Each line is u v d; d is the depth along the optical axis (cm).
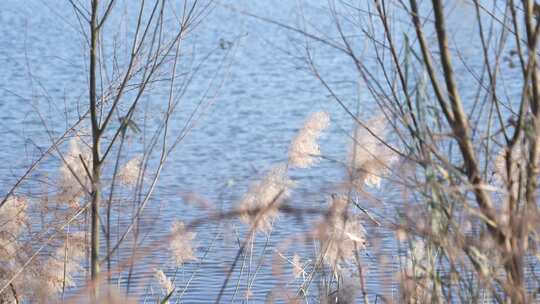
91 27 752
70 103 2433
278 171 665
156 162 2081
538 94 464
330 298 677
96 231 723
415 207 464
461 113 456
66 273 793
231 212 434
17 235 820
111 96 823
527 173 457
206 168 2194
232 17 5453
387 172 559
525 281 466
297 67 666
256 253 928
